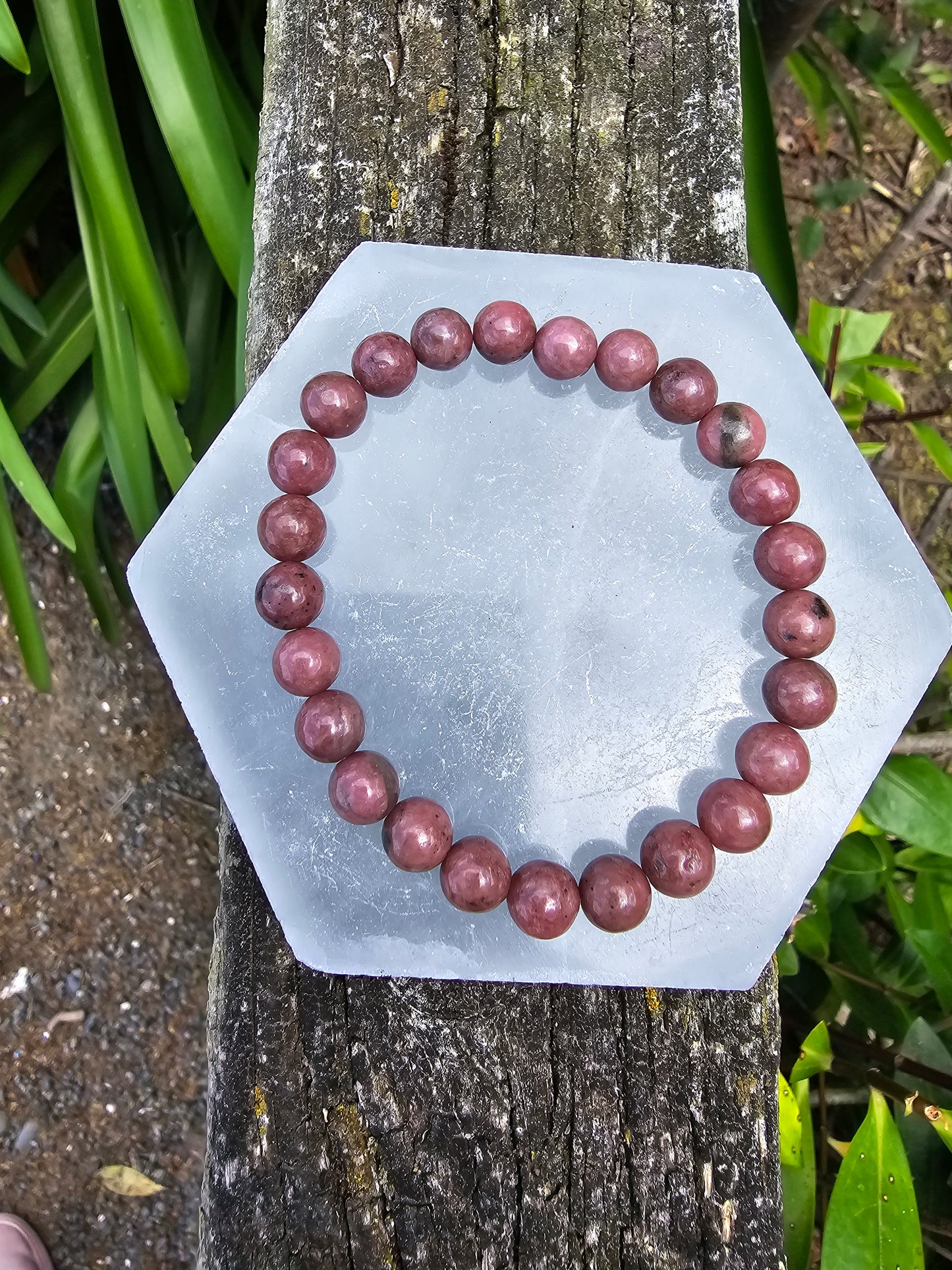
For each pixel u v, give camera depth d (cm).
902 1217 11
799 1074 13
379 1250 10
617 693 11
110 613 18
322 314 11
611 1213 10
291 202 12
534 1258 10
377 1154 10
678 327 12
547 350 11
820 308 16
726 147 12
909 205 25
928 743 16
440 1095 10
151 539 11
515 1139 10
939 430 24
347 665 11
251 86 17
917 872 16
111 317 14
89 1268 20
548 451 12
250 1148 10
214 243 13
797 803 11
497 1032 11
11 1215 19
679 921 11
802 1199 12
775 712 11
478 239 12
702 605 12
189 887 21
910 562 11
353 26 12
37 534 21
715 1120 10
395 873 11
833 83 20
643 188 12
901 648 11
